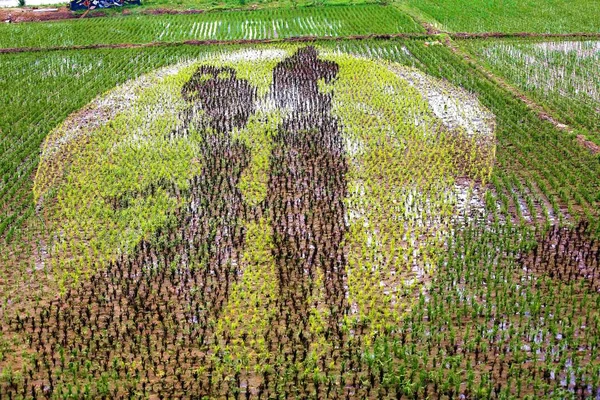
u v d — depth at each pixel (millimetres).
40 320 13898
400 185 19297
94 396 11852
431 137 22344
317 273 15297
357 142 22016
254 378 12266
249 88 27422
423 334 13094
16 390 12000
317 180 19547
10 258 16250
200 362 12594
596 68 29594
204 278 15180
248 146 21812
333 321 13633
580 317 13352
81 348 12984
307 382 12102
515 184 19156
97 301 14492
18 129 23812
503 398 11383
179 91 27266
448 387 11734
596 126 22828
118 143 22453
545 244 16125
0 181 20172
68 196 19031
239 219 17719
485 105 25219
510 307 13680
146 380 12195
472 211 17859
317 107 25062
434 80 28188
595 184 18922
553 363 12305
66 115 25156
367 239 16609
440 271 15164
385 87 27125
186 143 22250
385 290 14672
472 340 12828
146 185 19469
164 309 14180
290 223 17516
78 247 16641
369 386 11938
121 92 27594
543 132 22453
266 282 14906
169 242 16609
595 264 15305
